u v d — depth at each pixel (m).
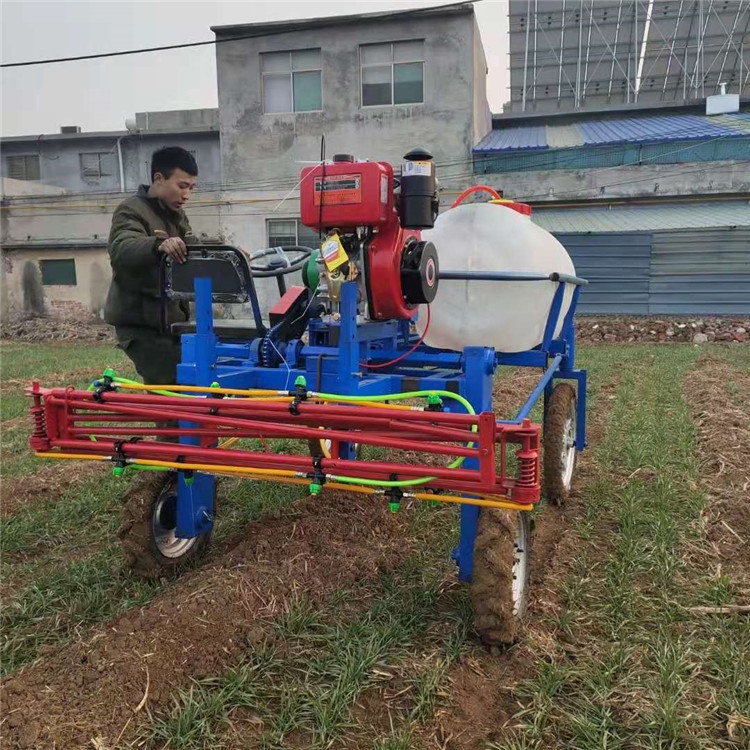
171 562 3.91
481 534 3.13
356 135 20.14
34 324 22.64
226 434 3.09
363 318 3.42
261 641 3.23
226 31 20.09
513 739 2.66
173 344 4.39
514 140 21.27
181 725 2.68
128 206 4.14
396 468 2.79
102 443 3.16
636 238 18.17
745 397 8.95
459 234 4.39
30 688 2.82
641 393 9.27
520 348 4.49
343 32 19.77
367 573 3.92
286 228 20.75
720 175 18.98
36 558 4.42
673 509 4.85
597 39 30.16
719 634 3.30
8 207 22.97
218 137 24.34
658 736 2.64
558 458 4.95
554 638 3.33
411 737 2.66
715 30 29.25
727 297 18.03
